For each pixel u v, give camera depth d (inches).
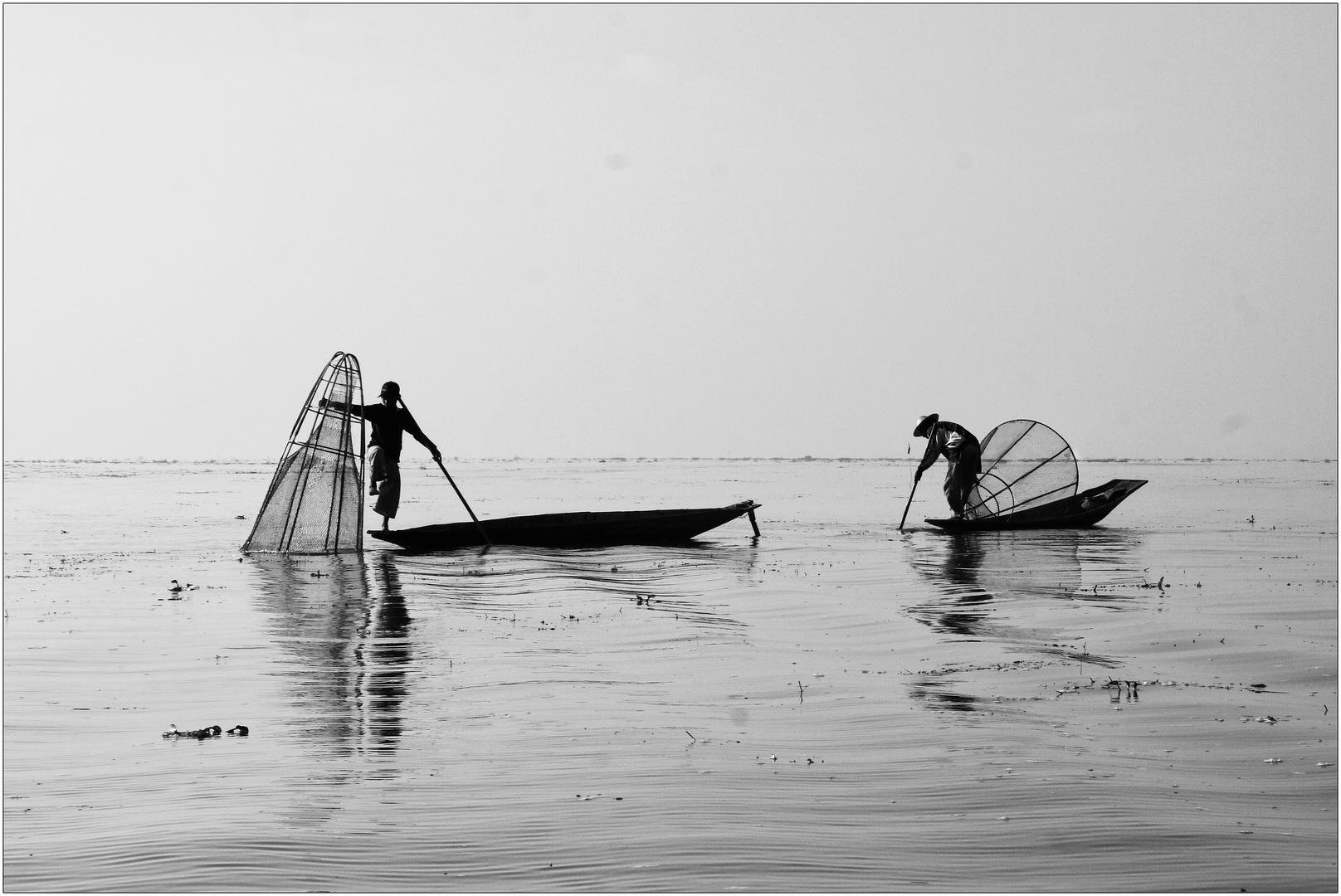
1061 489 1149.7
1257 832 274.5
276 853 258.8
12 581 727.1
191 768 321.4
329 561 849.5
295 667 461.4
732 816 283.1
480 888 241.4
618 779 312.3
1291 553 922.7
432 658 480.7
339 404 898.1
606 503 1712.6
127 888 240.5
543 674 448.8
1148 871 252.2
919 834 272.7
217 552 916.6
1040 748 342.3
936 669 457.7
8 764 325.7
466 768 321.7
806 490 2262.6
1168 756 335.3
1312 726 367.2
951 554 908.0
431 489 2313.0
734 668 460.1
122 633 536.7
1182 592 681.0
